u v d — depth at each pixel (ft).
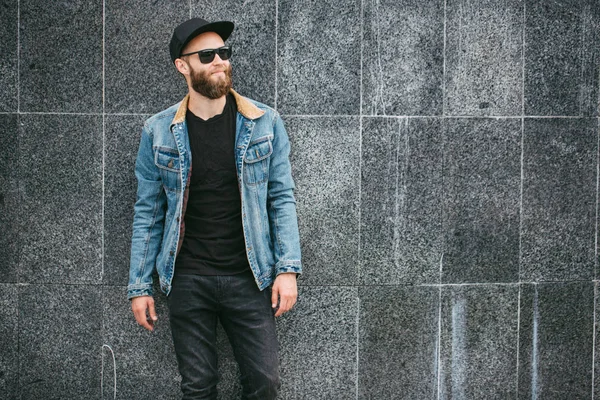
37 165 11.48
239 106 9.85
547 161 11.85
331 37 11.45
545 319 11.96
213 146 9.62
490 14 11.62
